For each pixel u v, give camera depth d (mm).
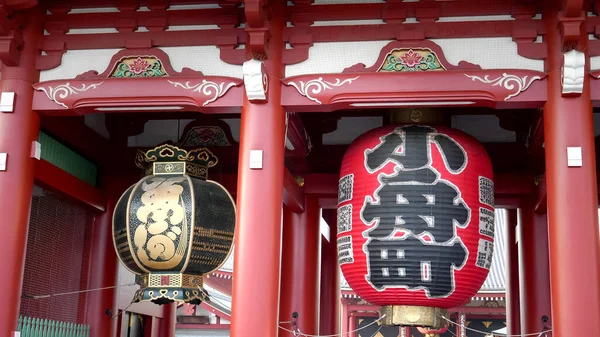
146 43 9508
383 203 9266
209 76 9281
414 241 9055
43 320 10953
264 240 8695
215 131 13180
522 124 12578
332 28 9266
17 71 9570
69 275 12227
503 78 8773
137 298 9984
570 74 8352
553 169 8484
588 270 8117
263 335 8430
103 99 9344
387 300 9266
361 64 9125
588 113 8555
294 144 11523
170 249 9836
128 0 9633
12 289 9031
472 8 9102
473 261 9172
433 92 8836
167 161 10562
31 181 9477
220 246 10180
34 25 9727
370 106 9094
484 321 29094
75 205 12367
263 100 8977
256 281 8570
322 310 14820
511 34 8977
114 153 13172
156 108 9430
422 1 9164
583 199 8312
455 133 9641
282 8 9359
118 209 10289
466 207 9242
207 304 27969
